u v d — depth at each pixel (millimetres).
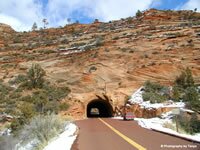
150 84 50781
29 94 51156
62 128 20312
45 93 51562
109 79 55781
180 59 56875
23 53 77750
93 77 56812
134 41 68375
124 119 37781
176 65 55094
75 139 15250
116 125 26734
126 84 53625
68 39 85688
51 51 74312
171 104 40375
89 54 66000
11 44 93750
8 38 105000
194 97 39125
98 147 12289
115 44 68688
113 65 59438
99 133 18828
